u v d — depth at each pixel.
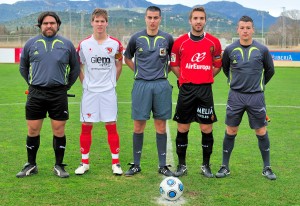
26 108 5.23
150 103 5.36
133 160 5.67
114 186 4.97
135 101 5.39
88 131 5.49
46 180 5.18
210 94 5.29
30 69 5.14
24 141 7.38
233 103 5.28
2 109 11.07
